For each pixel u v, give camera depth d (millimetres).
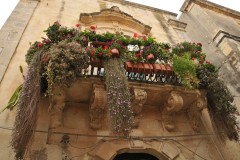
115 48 7031
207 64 7855
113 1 12602
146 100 7473
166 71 7258
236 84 10227
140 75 7227
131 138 6863
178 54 8078
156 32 11562
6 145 5895
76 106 7016
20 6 9766
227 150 7574
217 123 7430
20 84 7160
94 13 10477
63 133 6379
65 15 10312
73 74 6105
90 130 6664
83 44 7168
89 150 6355
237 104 9570
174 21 12586
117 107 5879
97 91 6562
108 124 6820
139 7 13031
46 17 9789
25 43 8336
